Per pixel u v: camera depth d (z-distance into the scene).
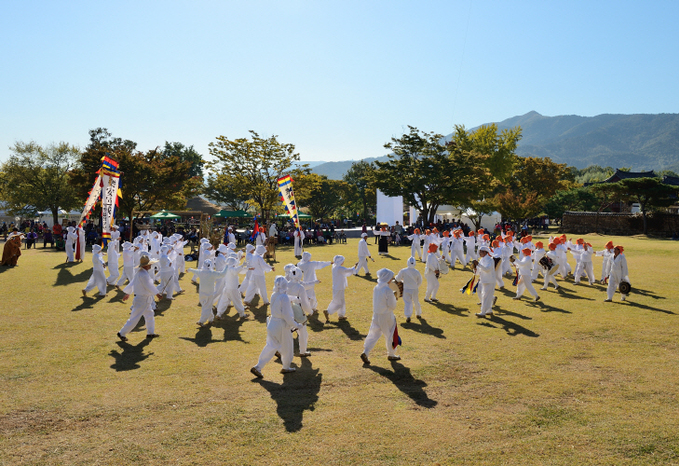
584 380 7.18
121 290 15.02
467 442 5.23
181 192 53.28
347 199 86.38
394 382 7.14
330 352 8.73
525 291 15.36
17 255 20.88
